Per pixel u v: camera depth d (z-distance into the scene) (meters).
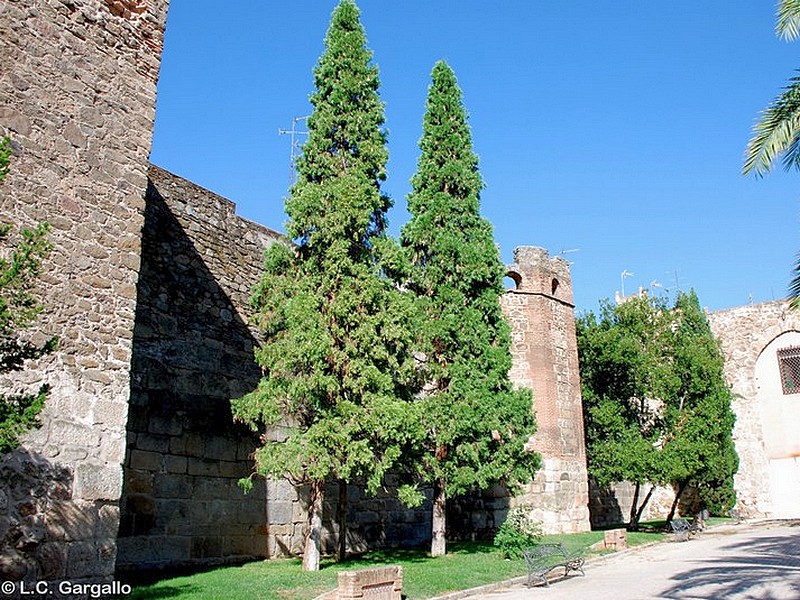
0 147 6.73
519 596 12.12
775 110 10.81
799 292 11.26
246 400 13.21
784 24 10.81
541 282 23.98
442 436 15.87
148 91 10.67
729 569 14.74
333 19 15.59
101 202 9.69
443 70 19.00
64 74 9.52
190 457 13.16
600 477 23.89
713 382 23.88
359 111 14.97
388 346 13.96
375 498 18.08
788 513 32.34
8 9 8.98
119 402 9.41
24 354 6.82
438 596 11.70
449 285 17.11
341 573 10.09
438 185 18.03
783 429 33.12
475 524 20.97
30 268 6.86
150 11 10.93
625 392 24.61
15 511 8.04
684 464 22.89
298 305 13.09
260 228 16.34
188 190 14.50
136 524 11.92
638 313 25.30
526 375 22.97
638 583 13.40
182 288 13.80
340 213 13.73
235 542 13.74
